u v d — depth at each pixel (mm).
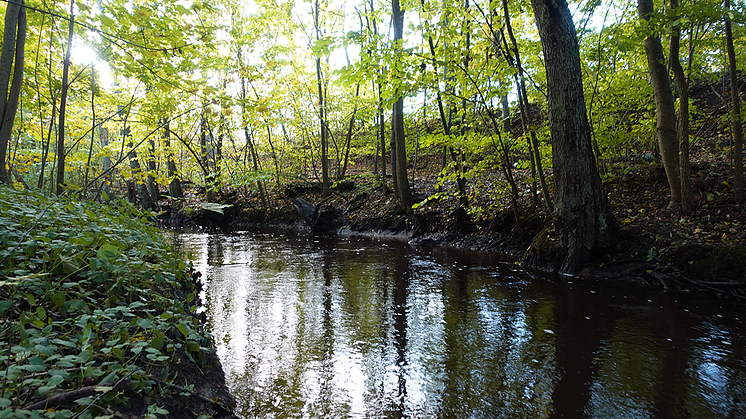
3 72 5121
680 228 7035
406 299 6379
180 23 4484
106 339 2367
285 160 19391
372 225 14195
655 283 6691
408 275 7938
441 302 6199
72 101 8078
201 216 18672
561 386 3697
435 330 5066
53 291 2270
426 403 3428
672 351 4324
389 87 7859
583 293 6414
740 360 4074
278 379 3779
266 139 18578
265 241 13094
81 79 7148
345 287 7113
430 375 3912
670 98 7383
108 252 2484
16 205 3217
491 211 10766
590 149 7223
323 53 7211
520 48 9141
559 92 7035
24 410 1488
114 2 3836
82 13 4656
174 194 19703
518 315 5562
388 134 16766
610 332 4871
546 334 4879
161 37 4270
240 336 4844
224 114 5938
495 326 5172
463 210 11430
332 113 16891
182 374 2637
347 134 17797
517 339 4754
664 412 3254
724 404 3342
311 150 19156
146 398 2096
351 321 5395
